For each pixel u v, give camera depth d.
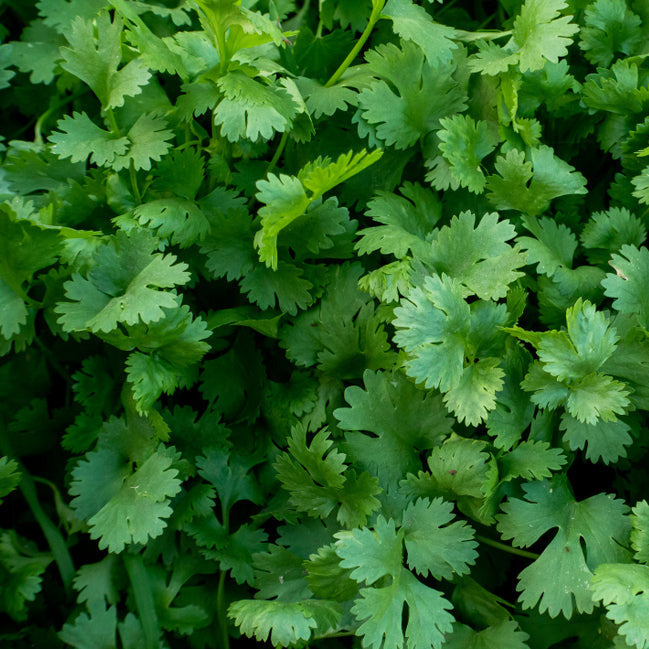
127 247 0.63
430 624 0.62
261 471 0.66
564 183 0.65
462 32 0.67
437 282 0.63
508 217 0.66
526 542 0.63
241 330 0.66
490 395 0.62
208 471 0.65
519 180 0.65
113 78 0.64
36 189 0.66
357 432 0.64
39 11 0.69
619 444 0.63
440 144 0.64
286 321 0.66
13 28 0.69
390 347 0.65
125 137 0.65
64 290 0.64
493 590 0.65
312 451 0.63
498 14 0.69
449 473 0.63
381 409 0.64
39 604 0.66
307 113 0.65
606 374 0.64
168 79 0.67
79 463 0.65
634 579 0.61
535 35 0.65
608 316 0.64
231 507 0.66
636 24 0.67
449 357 0.62
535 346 0.63
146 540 0.63
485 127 0.66
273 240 0.63
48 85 0.68
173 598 0.65
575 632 0.64
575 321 0.62
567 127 0.67
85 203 0.65
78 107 0.68
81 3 0.67
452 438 0.63
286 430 0.66
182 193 0.65
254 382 0.66
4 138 0.67
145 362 0.64
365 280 0.64
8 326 0.64
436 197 0.66
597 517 0.63
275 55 0.66
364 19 0.67
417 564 0.63
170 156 0.65
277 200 0.63
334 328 0.65
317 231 0.65
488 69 0.65
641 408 0.64
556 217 0.66
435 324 0.62
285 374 0.67
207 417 0.66
